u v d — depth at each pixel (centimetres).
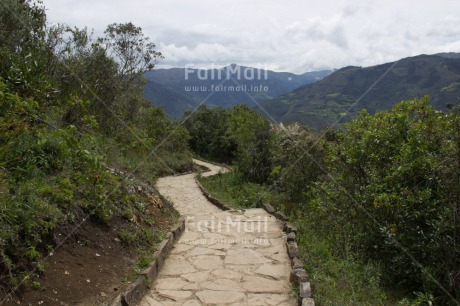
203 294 418
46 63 726
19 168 405
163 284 444
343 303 407
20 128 461
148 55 1180
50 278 345
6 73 583
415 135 605
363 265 564
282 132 1270
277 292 428
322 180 1042
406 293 538
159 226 639
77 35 866
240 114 1508
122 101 1104
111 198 555
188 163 1862
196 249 579
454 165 526
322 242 618
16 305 293
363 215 638
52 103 652
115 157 767
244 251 570
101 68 934
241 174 1434
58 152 496
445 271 512
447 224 503
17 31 696
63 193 435
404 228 563
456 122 532
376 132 663
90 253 424
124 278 420
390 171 620
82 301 345
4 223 330
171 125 2030
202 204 1010
